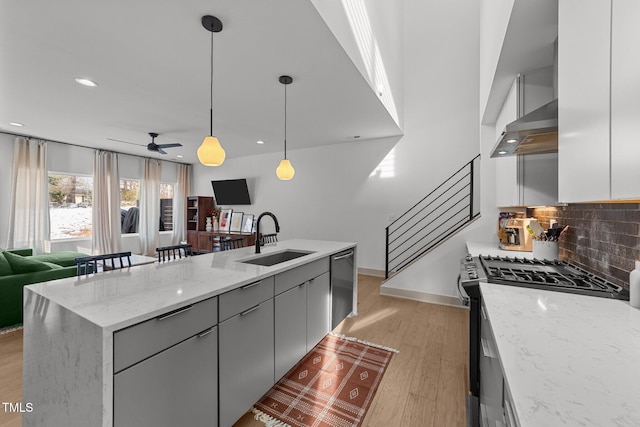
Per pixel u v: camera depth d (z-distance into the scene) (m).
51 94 2.98
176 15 1.76
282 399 1.84
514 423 0.64
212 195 7.41
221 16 1.77
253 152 6.26
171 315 1.18
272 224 6.31
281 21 1.83
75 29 1.89
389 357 2.34
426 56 4.67
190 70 2.47
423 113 4.69
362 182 5.21
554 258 1.97
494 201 3.36
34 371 1.31
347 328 2.88
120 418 1.01
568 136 1.02
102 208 5.76
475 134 4.36
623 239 1.30
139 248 6.57
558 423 0.52
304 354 2.18
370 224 5.14
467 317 3.17
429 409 1.76
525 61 2.05
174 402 1.21
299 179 5.91
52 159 5.19
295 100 3.20
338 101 3.23
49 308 1.22
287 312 1.97
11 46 2.09
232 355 1.51
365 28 2.70
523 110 2.21
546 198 2.11
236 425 1.62
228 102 3.24
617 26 0.69
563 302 1.20
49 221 5.04
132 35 1.96
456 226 4.46
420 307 3.48
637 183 0.61
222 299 1.44
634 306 1.13
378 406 1.78
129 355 1.04
